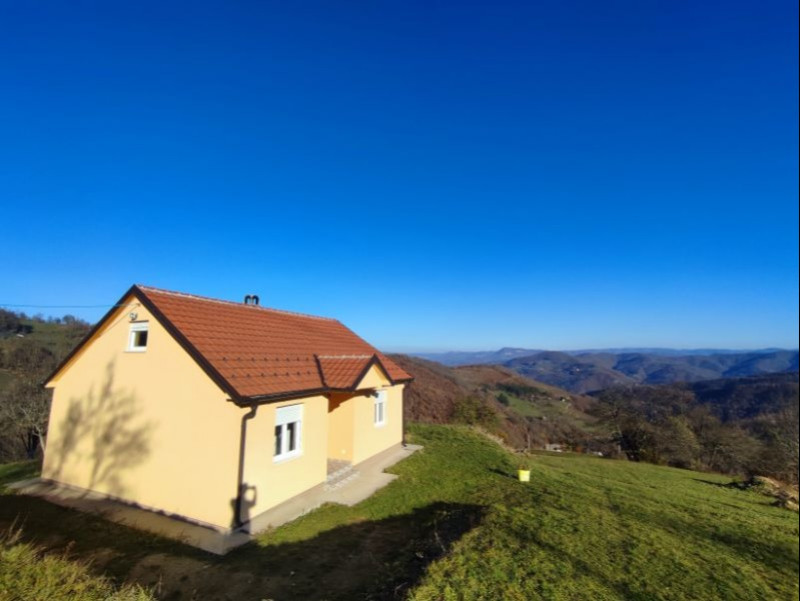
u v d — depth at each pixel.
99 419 11.52
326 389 12.34
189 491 9.84
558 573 7.40
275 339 13.40
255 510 9.93
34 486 11.97
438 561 7.44
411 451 17.28
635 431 39.91
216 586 7.07
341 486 12.59
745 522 12.62
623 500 13.23
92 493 11.34
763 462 35.00
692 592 7.55
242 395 9.44
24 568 5.86
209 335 11.05
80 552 8.23
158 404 10.55
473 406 41.44
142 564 7.80
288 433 11.38
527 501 11.70
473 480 13.87
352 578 7.38
